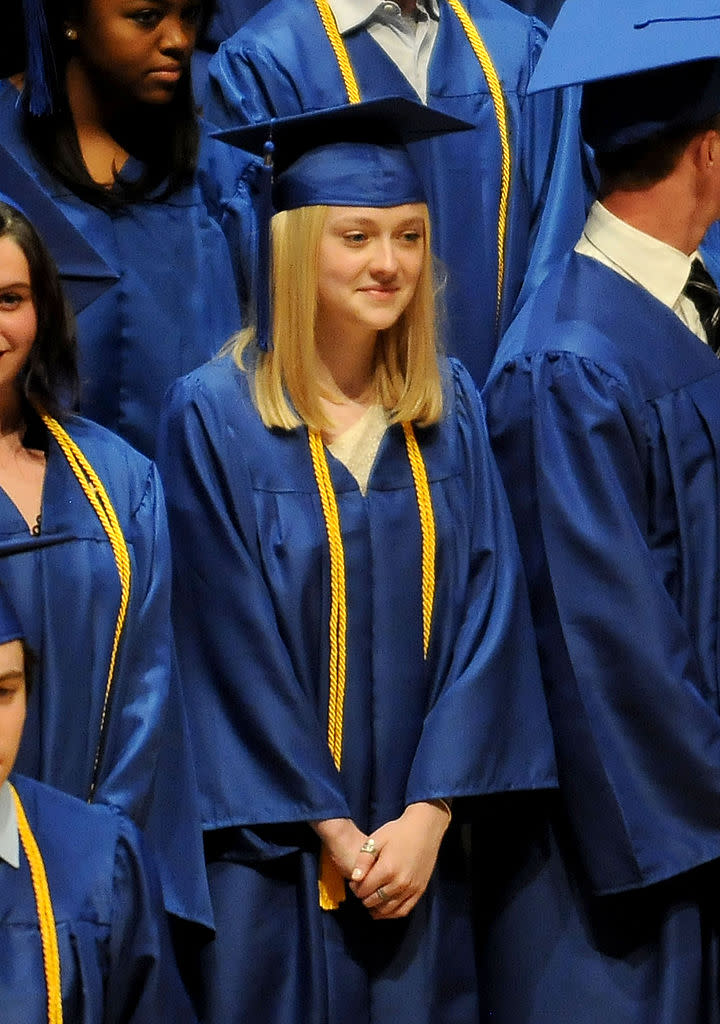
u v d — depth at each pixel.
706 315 11.59
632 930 11.01
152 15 11.86
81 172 12.01
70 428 10.22
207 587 10.42
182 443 10.55
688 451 11.03
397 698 10.53
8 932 8.81
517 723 10.71
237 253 12.26
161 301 12.02
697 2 11.27
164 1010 9.09
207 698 10.39
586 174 13.17
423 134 10.90
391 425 10.80
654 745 10.68
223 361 10.80
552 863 11.10
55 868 9.01
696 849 10.63
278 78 12.90
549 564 10.82
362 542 10.55
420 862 10.25
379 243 10.54
